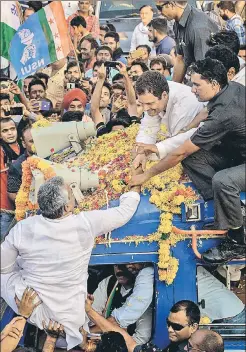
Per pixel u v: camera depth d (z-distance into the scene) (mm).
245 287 3945
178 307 3328
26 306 3377
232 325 3516
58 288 3375
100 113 4691
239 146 3363
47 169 3633
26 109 4980
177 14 4316
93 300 3670
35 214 3693
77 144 4016
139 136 3803
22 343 3691
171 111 3645
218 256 3357
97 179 3650
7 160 4836
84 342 3566
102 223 3346
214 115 3240
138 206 3506
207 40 4113
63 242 3309
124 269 3715
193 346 3172
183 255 3475
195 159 3455
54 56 5027
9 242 3379
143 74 3537
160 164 3451
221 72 3242
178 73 4504
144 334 3623
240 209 3283
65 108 4793
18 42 5047
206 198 3461
